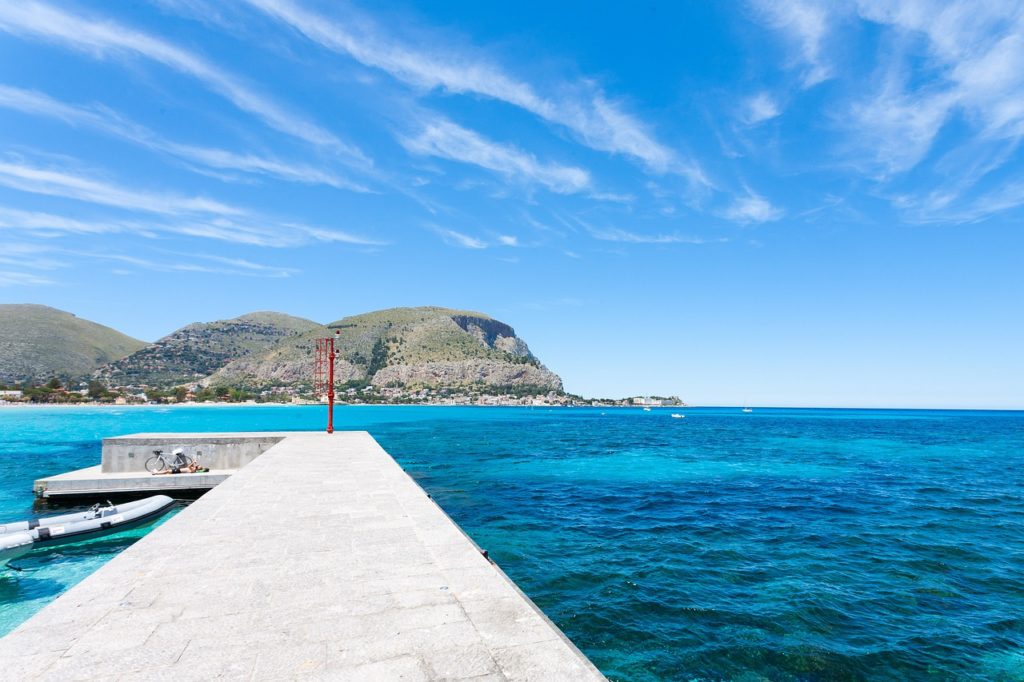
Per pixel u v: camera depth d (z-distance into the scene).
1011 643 9.69
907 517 20.09
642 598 11.52
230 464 22.75
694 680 8.37
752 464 37.53
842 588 12.27
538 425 92.19
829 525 18.56
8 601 10.67
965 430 90.81
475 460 38.03
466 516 19.53
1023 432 85.50
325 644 4.62
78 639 4.64
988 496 25.17
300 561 6.97
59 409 125.19
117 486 19.06
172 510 18.02
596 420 123.75
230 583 6.13
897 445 56.91
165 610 5.32
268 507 10.36
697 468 34.75
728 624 10.29
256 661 4.30
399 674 4.11
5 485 23.72
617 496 23.97
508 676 4.10
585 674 4.15
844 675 8.56
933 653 9.28
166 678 4.01
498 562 13.95
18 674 4.01
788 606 11.18
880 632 10.07
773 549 15.37
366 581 6.25
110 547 14.06
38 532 13.42
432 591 5.95
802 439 64.81
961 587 12.46
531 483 27.58
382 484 13.09
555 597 11.55
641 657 9.02
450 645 4.63
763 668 8.74
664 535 16.86
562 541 16.03
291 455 19.22
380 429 74.12
